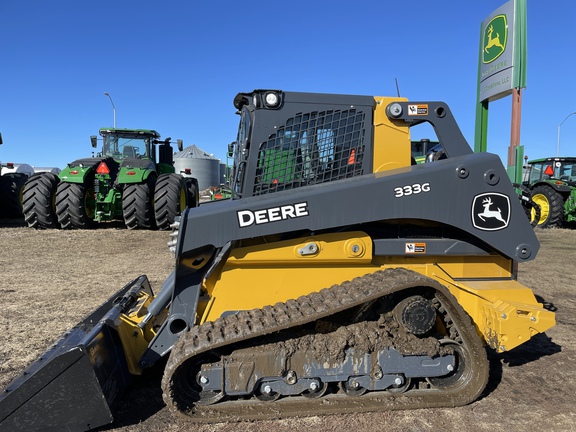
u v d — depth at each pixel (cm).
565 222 1430
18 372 342
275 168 329
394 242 318
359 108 333
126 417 288
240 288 312
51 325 444
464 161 309
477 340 300
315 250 304
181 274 307
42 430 255
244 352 281
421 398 299
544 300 575
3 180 1344
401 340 295
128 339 313
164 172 1365
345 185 296
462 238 327
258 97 325
